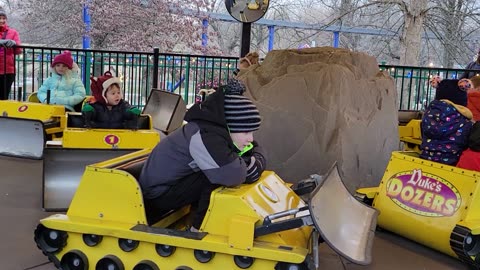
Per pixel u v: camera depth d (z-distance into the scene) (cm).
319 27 1614
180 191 271
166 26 1543
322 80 429
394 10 1616
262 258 238
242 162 260
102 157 383
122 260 261
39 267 283
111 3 1512
